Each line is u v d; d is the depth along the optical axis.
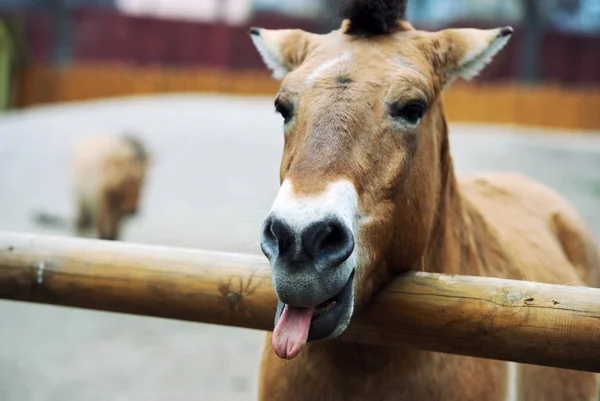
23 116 15.52
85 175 9.50
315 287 1.73
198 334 6.29
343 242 1.78
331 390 2.37
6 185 11.41
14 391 4.94
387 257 2.11
